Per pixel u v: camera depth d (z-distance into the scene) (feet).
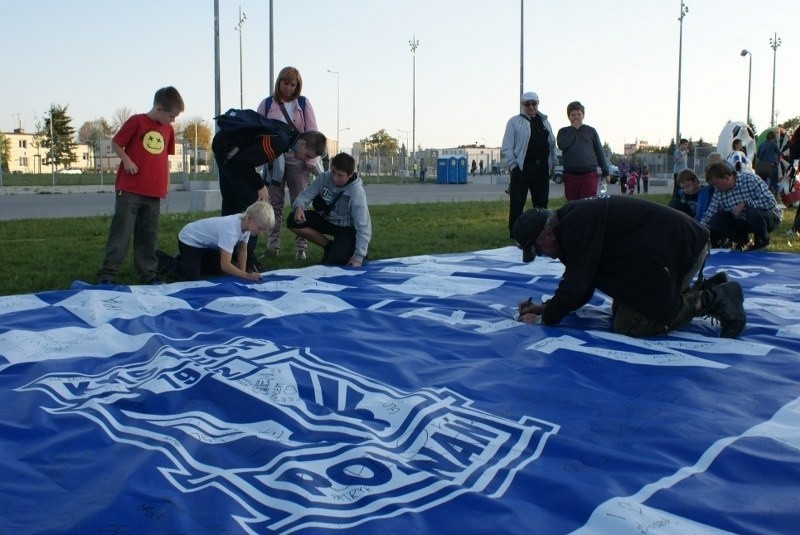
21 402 10.71
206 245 22.20
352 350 13.24
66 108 222.07
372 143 261.03
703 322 15.52
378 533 7.07
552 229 14.16
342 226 25.00
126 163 21.44
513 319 15.88
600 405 10.54
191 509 7.55
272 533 7.18
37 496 7.77
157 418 10.14
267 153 23.67
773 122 167.12
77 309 16.79
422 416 9.87
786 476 8.28
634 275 13.96
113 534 6.99
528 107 33.22
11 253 28.17
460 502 7.70
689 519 7.30
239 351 12.72
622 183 97.71
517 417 10.06
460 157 152.56
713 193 30.71
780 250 30.45
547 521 7.32
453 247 31.91
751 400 10.82
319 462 8.64
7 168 262.47
